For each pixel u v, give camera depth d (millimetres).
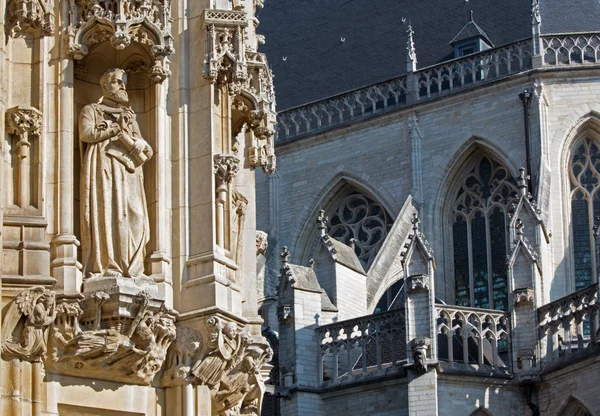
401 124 95125
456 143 92625
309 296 78812
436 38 99688
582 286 86562
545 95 90125
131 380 27250
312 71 103812
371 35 103312
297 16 109062
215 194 29234
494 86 91562
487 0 99625
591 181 88812
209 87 29547
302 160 98438
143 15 28203
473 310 76250
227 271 29141
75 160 27766
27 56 26984
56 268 26438
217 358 28250
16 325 25016
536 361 75562
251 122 31672
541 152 89125
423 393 73438
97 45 28422
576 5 95250
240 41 29844
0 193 25109
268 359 31172
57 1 27969
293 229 97375
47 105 27266
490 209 90688
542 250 81125
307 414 76688
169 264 28469
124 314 26625
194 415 28203
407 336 74625
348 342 77562
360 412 75875
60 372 26250
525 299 76688
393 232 88312
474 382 74750
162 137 28938
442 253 91062
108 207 27422
